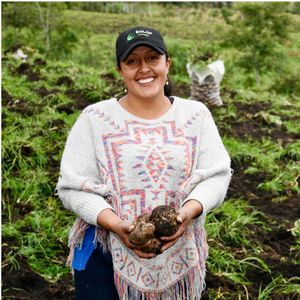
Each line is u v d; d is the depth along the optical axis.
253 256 4.44
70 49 14.25
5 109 7.33
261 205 5.50
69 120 7.32
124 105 2.71
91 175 2.66
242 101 9.39
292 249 4.54
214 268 4.20
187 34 19.38
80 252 2.70
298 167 6.24
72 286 4.01
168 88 2.83
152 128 2.64
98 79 9.34
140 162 2.58
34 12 14.03
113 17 21.33
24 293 3.94
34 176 5.52
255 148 6.78
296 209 5.39
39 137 6.56
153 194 2.57
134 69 2.59
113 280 2.71
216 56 8.62
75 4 20.89
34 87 8.98
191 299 2.74
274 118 8.16
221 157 2.68
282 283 4.04
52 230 4.68
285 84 11.88
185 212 2.49
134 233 2.41
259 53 12.59
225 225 4.84
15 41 13.79
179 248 2.69
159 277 2.68
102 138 2.64
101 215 2.53
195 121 2.68
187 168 2.61
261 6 12.41
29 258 4.27
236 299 3.87
